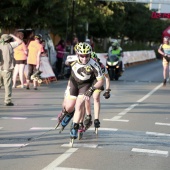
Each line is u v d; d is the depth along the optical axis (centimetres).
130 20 5053
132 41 6100
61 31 2908
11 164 731
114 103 1479
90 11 3381
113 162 758
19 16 2230
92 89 838
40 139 920
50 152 813
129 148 859
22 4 2144
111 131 1015
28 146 859
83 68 855
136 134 991
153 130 1046
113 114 1251
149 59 5266
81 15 3206
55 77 2262
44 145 867
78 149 839
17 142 890
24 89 1833
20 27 2423
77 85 882
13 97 1570
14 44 1379
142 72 3166
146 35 5922
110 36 4406
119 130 1030
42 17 2327
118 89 1933
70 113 922
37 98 1559
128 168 725
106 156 795
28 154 797
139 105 1455
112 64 2438
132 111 1321
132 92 1831
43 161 751
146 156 805
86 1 3234
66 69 2447
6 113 1230
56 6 2406
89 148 849
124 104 1463
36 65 1839
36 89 1842
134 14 5025
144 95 1741
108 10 3844
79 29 3278
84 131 955
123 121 1146
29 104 1409
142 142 913
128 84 2197
